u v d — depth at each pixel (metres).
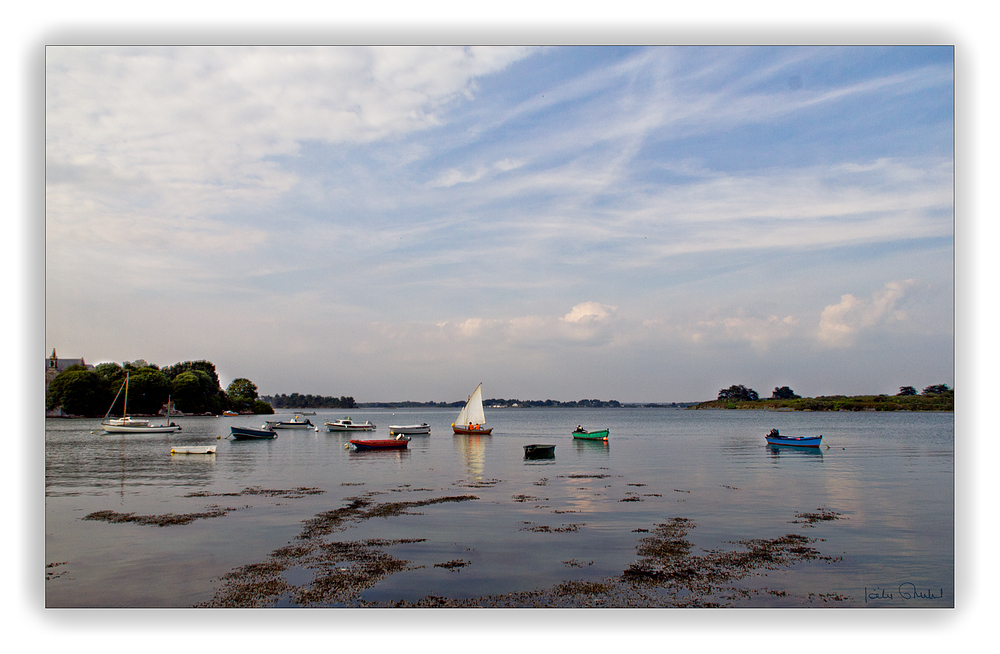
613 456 68.69
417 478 48.09
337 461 63.78
